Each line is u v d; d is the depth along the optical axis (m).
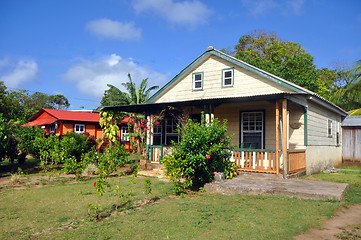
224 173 10.18
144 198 8.30
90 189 9.80
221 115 15.70
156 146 14.19
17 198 8.69
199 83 16.03
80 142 16.55
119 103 27.30
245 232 5.20
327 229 5.40
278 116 10.96
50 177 12.14
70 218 6.65
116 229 5.69
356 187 9.72
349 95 24.70
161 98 17.12
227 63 15.21
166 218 6.22
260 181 9.68
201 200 7.84
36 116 27.52
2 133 14.34
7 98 35.91
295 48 35.84
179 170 8.95
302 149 12.40
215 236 5.10
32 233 5.72
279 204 7.07
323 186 8.76
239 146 14.76
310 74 29.11
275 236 5.00
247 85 14.48
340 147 19.83
